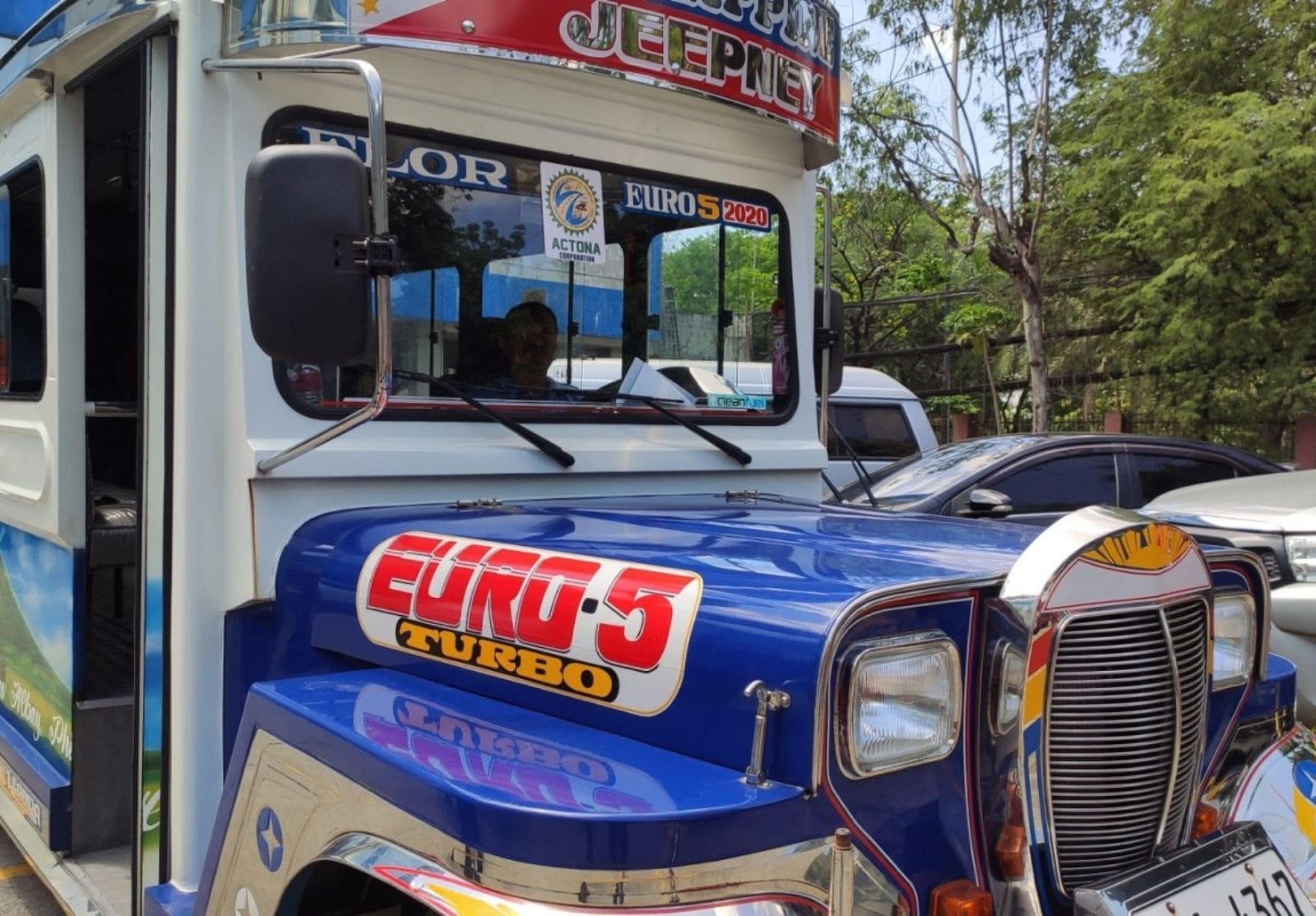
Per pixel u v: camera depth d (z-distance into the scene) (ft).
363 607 7.32
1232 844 6.49
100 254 13.89
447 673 6.77
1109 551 5.74
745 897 4.89
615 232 10.07
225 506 8.09
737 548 6.71
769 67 9.61
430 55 8.62
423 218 8.87
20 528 12.06
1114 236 44.14
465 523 7.71
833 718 5.18
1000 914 5.68
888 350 66.80
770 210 11.26
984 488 22.44
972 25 48.70
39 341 10.98
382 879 5.30
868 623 5.36
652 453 9.95
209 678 8.03
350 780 5.78
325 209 6.55
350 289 6.62
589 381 9.91
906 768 5.43
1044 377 49.96
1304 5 40.78
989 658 5.71
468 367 9.16
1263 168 37.96
